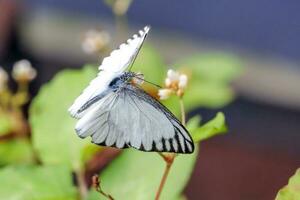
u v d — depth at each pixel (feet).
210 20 3.37
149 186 1.51
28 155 1.73
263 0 3.35
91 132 1.35
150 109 1.35
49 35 3.21
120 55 1.36
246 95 3.19
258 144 3.12
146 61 1.76
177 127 1.33
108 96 1.36
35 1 3.30
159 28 3.37
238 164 3.00
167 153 1.42
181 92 1.46
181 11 3.39
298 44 3.29
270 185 2.97
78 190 1.58
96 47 1.80
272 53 3.30
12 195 1.52
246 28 3.34
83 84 1.63
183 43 3.33
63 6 3.45
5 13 2.98
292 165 3.06
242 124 3.15
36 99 1.62
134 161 1.53
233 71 1.87
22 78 1.80
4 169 1.54
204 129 1.41
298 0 3.31
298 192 1.39
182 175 1.49
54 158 1.60
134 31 3.34
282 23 3.32
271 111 3.21
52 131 1.61
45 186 1.53
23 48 3.02
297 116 3.21
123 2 1.84
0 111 1.75
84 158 1.60
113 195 1.52
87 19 3.37
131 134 1.35
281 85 3.23
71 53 3.21
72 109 1.35
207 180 2.93
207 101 1.84
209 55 1.89
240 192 2.94
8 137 1.73
